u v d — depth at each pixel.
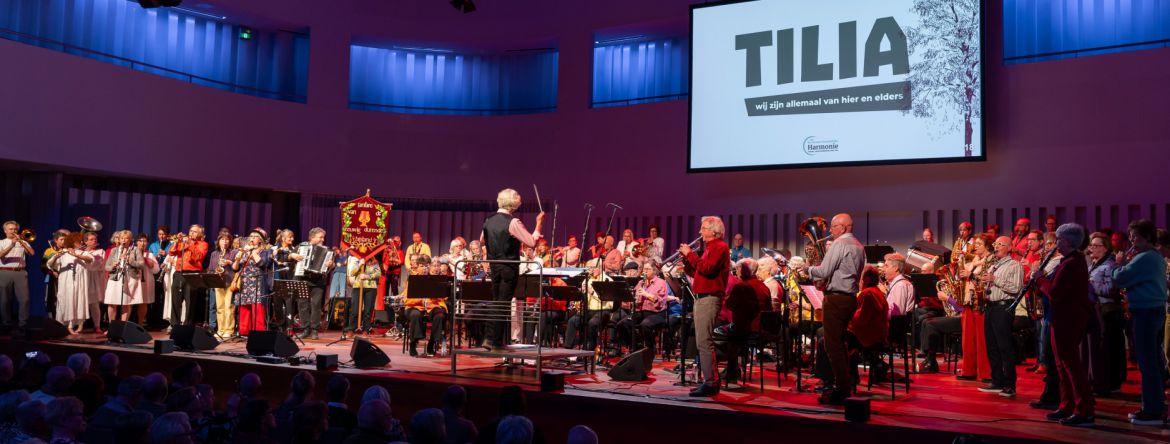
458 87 16.56
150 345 9.29
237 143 14.33
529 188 15.53
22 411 3.80
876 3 12.41
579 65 15.36
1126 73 11.20
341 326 13.78
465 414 6.41
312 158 15.07
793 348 8.31
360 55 16.31
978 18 11.73
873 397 6.34
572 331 9.55
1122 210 11.09
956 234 12.17
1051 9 12.38
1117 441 4.60
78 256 11.26
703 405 5.66
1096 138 11.33
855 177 12.90
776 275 8.95
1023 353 9.34
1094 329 6.43
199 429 4.53
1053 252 5.43
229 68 15.16
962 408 5.79
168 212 14.66
